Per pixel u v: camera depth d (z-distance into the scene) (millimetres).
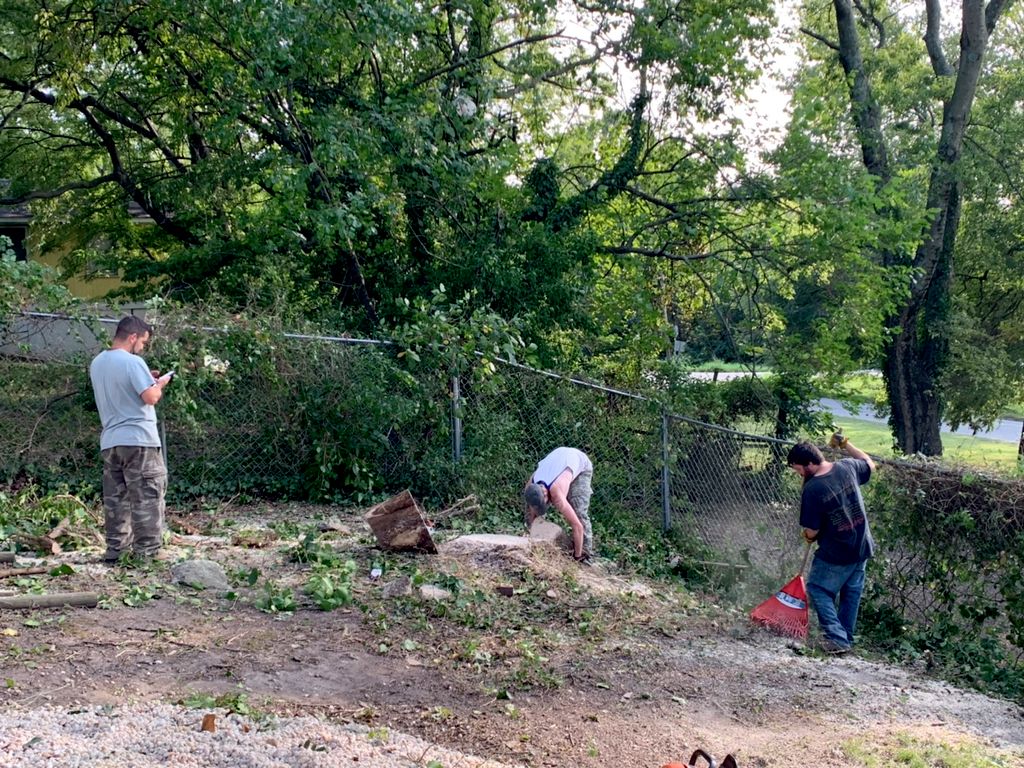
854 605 7141
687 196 15484
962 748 4652
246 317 9227
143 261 15750
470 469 9586
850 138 17094
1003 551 7461
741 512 9281
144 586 5996
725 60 14055
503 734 4422
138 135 17234
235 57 12414
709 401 12938
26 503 7992
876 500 8039
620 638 6219
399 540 7160
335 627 5672
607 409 10125
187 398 8633
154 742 3719
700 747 4477
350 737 4008
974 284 25609
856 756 4441
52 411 8719
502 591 6715
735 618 7219
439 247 13617
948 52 24188
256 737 3873
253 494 9453
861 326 15820
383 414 9344
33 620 5238
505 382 9883
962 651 7438
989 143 21812
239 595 6070
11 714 3926
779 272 15672
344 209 11375
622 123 15398
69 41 13211
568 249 13859
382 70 13562
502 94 14867
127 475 6551
